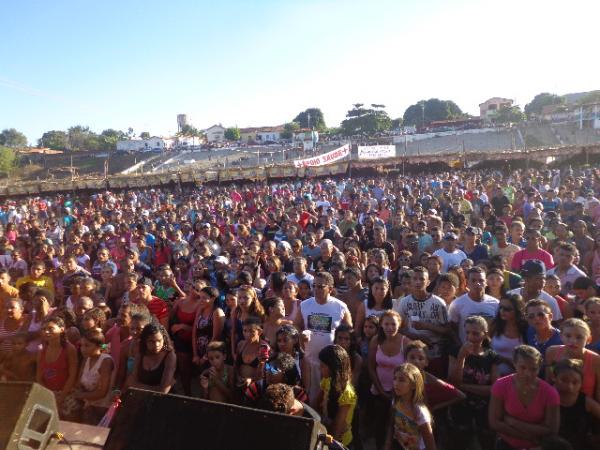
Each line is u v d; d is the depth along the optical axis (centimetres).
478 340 459
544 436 374
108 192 2948
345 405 423
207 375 488
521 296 550
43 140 11675
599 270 756
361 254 880
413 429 393
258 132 12300
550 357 434
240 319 593
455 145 7206
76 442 272
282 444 240
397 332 508
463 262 708
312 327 545
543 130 7444
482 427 457
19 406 246
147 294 643
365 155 3872
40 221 1786
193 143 11169
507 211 1119
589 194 1352
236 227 1288
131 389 281
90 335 482
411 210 1462
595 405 393
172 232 1189
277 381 432
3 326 582
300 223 1266
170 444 256
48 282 795
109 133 12794
